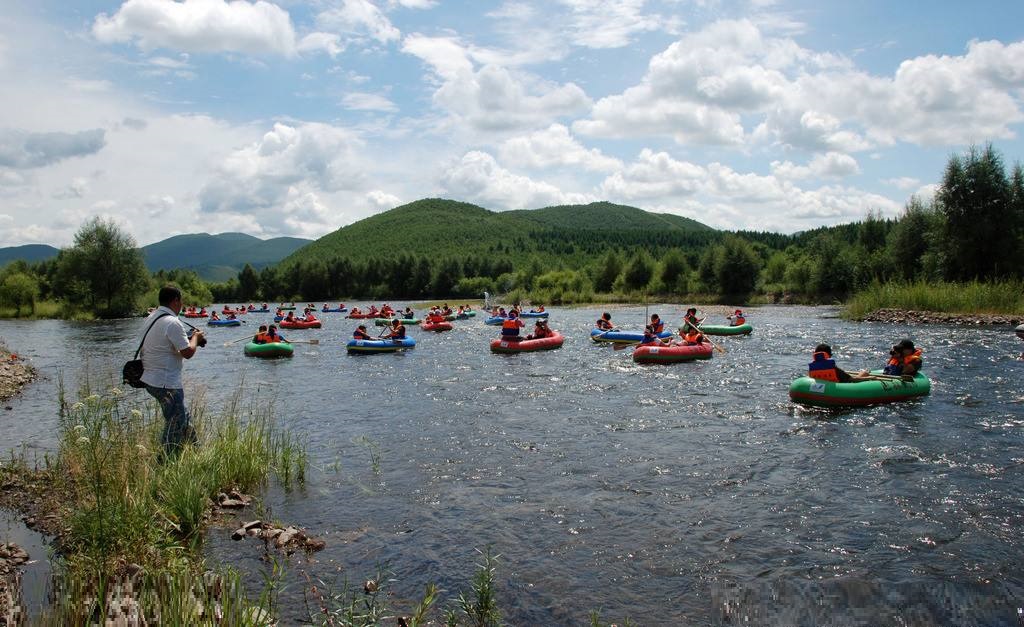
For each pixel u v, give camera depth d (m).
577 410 12.13
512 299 62.12
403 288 94.06
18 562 5.50
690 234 164.75
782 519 6.82
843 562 5.82
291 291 93.75
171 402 7.46
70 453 6.82
